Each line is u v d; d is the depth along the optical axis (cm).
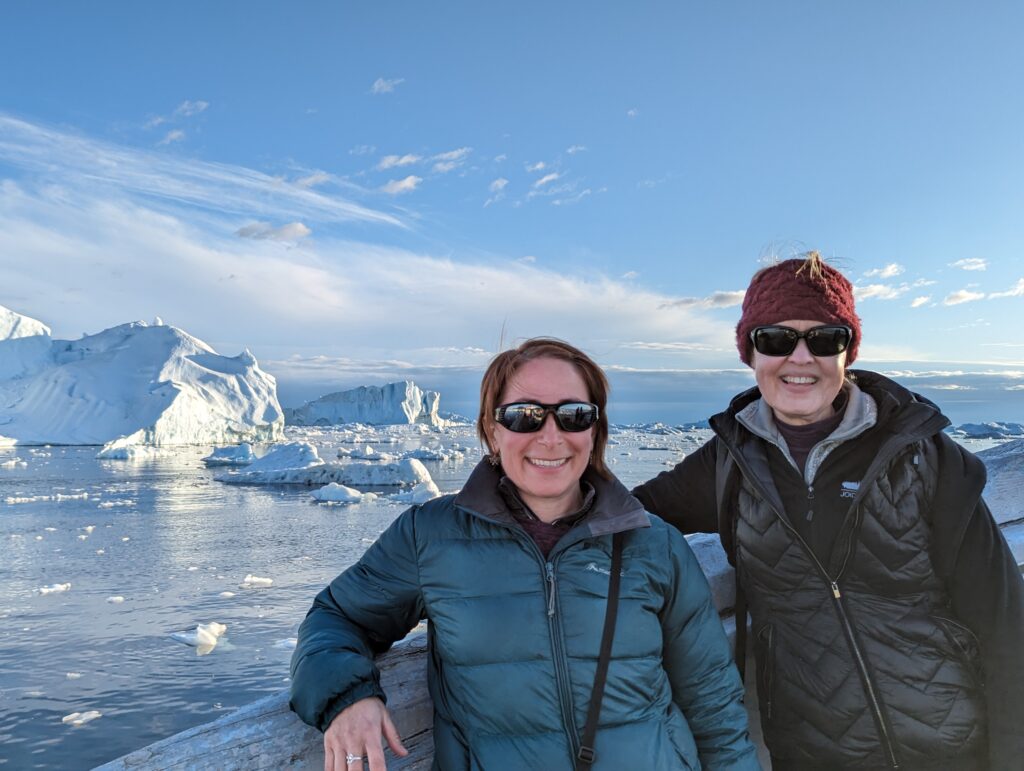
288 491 3684
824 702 146
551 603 123
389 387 13088
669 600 134
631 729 120
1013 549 204
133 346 8288
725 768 133
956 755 140
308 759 124
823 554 147
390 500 3344
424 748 138
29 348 8281
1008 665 136
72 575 1788
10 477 4247
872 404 146
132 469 4928
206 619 1412
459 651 123
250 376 8625
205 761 115
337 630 127
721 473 167
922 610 142
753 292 155
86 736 894
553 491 132
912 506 141
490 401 142
